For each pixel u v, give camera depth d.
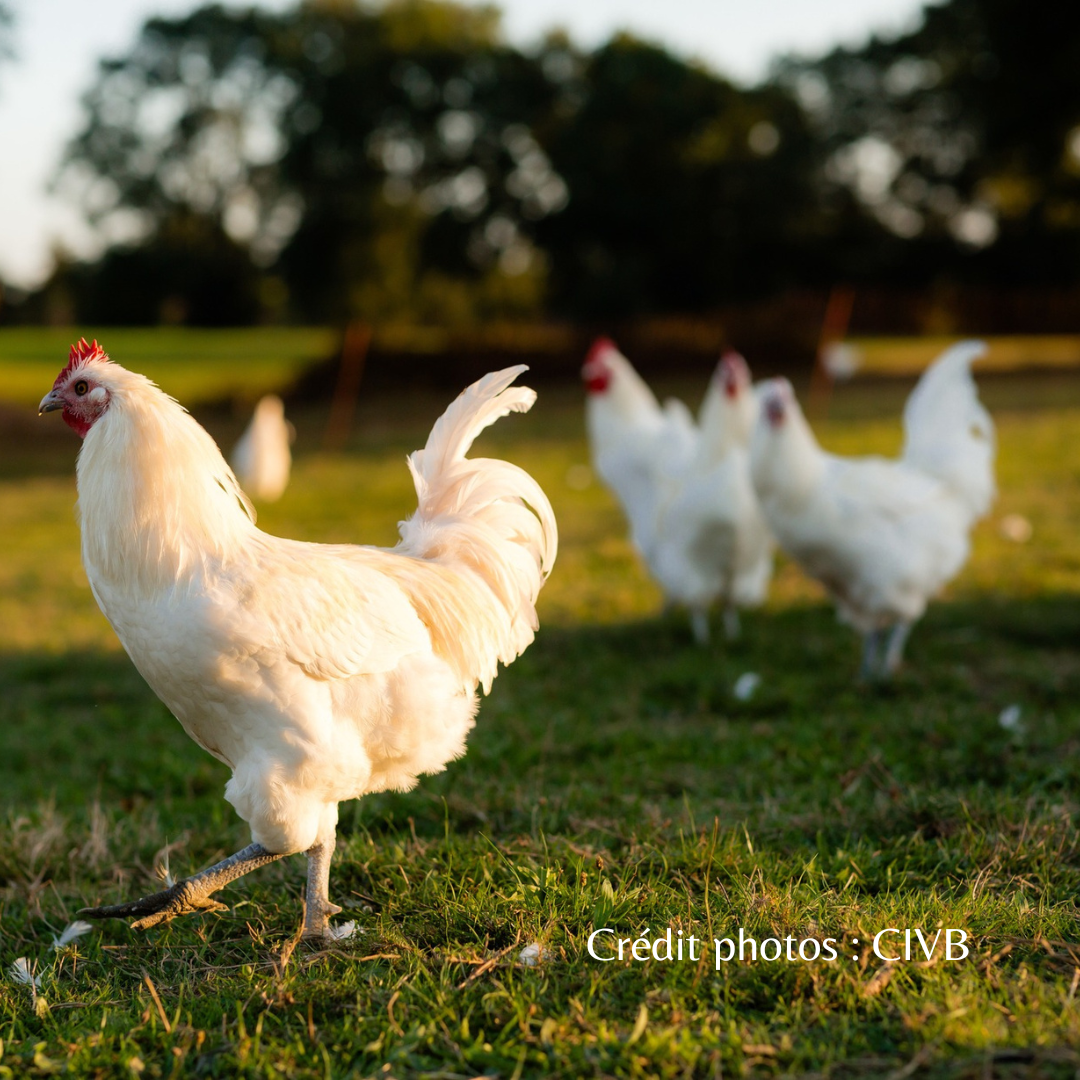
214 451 3.92
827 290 58.44
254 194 71.31
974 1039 3.00
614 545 13.06
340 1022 3.41
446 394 33.06
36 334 63.62
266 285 72.00
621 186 56.72
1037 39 38.59
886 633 8.78
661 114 56.84
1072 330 40.22
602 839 4.83
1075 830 4.65
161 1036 3.36
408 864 4.62
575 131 57.59
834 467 7.55
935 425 7.86
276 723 3.74
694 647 8.82
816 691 7.39
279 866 4.86
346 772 3.87
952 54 47.81
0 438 28.80
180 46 69.12
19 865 4.93
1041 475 15.40
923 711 6.71
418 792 5.61
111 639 10.18
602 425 10.28
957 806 4.98
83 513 3.86
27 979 3.90
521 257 67.19
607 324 34.78
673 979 3.48
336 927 4.18
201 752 6.75
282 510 16.69
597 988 3.48
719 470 8.39
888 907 3.90
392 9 65.75
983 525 12.80
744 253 58.28
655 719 7.04
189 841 5.13
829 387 29.75
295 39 64.81
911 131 58.25
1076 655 8.02
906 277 59.72
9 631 10.58
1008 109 40.56
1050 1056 2.89
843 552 7.36
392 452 23.44
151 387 3.88
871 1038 3.13
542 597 10.73
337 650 3.75
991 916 3.85
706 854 4.46
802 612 9.93
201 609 3.63
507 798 5.43
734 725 6.79
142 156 70.81
